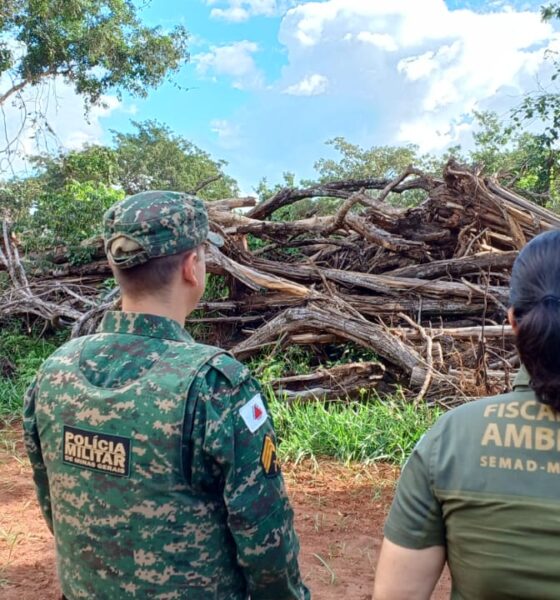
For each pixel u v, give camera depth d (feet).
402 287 24.54
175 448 4.74
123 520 4.80
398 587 4.19
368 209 28.14
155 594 4.76
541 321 3.75
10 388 24.77
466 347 22.20
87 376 5.16
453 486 3.96
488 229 26.14
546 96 38.65
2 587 11.09
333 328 22.02
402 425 18.19
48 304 28.63
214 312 27.07
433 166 89.30
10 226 33.65
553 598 3.62
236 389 4.96
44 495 5.89
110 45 63.57
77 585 5.02
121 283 5.34
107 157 63.72
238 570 5.16
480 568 3.82
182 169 121.49
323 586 11.04
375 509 14.42
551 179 38.99
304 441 17.88
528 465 3.81
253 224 27.53
